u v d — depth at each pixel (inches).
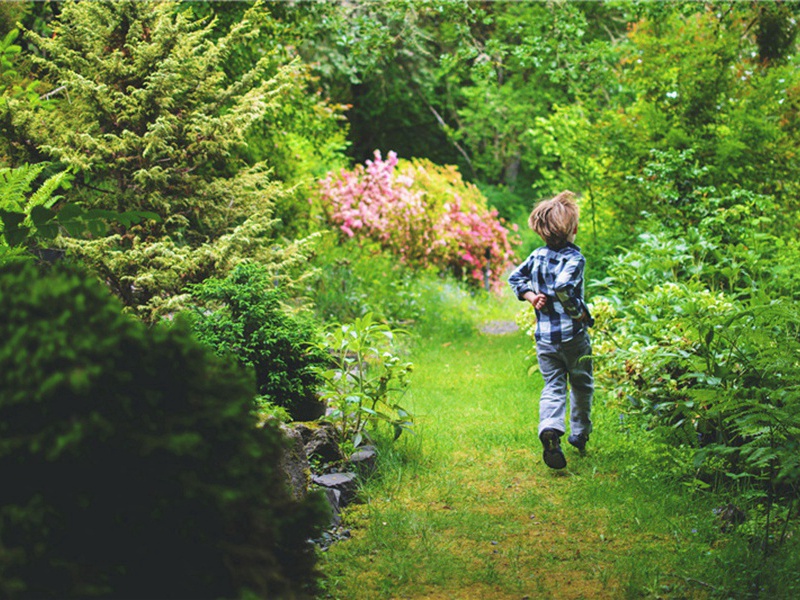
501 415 233.9
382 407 234.5
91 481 69.7
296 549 91.5
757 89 373.4
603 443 200.7
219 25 353.1
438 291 500.1
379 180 564.7
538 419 225.5
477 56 416.5
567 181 442.6
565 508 160.6
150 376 74.7
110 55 245.8
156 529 71.3
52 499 67.8
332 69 711.7
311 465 168.6
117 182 247.8
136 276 231.9
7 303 72.1
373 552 137.6
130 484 70.8
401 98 907.4
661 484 167.0
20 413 68.4
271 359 191.9
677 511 155.6
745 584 121.0
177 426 73.3
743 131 359.6
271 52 266.8
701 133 366.3
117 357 73.0
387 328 198.4
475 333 427.8
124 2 243.9
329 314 365.1
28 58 256.8
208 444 75.4
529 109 827.4
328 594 119.4
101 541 69.4
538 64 398.9
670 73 380.8
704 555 132.6
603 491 165.5
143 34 251.3
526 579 127.8
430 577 127.4
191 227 257.6
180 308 221.0
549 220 193.5
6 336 70.2
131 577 70.3
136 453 70.0
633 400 203.6
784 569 122.3
